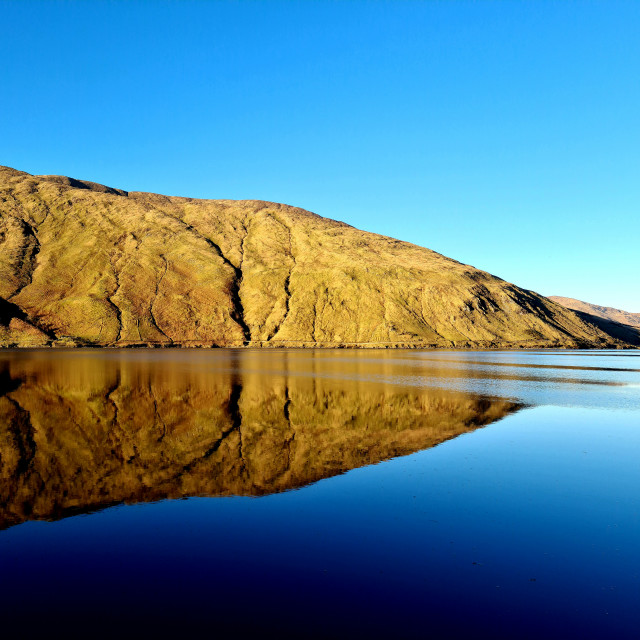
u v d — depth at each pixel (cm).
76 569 919
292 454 1806
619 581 892
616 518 1188
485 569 930
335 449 1888
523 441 2036
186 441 2011
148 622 751
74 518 1175
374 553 990
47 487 1409
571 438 2089
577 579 898
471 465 1656
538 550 1014
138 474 1544
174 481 1474
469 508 1250
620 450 1873
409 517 1186
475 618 771
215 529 1108
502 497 1334
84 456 1753
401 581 881
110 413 2645
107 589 847
